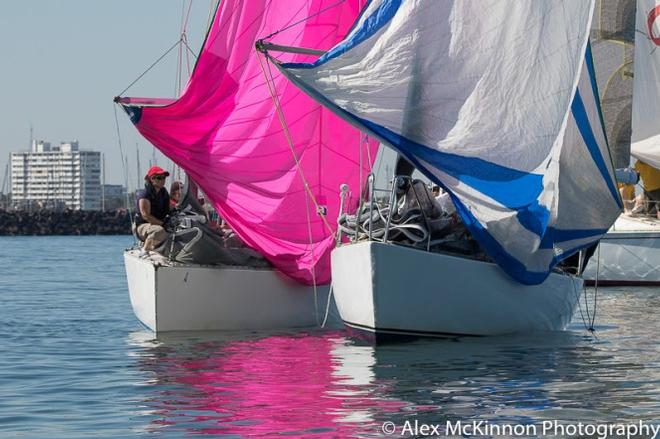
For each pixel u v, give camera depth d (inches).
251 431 633.0
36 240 6190.9
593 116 1010.7
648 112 1695.4
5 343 1035.9
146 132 1096.2
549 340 999.6
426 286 927.7
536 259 967.6
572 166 1003.9
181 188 1192.2
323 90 891.4
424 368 839.7
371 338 936.3
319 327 1120.2
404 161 949.8
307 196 1136.2
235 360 896.9
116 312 1379.2
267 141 1130.0
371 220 922.7
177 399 731.4
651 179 1723.7
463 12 909.2
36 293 1754.4
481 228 929.5
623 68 1628.9
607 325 1148.5
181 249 1072.2
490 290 965.2
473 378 797.2
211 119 1121.4
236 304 1078.4
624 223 1684.3
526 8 921.5
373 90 900.6
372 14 911.7
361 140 1049.5
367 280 911.7
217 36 1127.0
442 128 911.7
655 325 1147.3
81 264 2974.9
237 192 1115.3
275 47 928.3
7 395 753.0
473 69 914.7
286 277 1107.9
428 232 944.9
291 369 845.2
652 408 685.9
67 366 880.9
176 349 965.2
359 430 633.0
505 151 929.5
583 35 935.0
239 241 1135.6
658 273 1673.2
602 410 682.2
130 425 653.3
